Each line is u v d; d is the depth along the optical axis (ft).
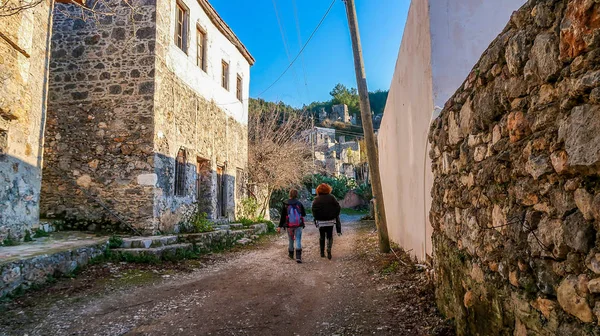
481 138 8.96
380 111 255.09
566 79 5.46
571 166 5.30
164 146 29.66
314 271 21.39
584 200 5.10
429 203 17.02
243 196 49.24
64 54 29.78
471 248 9.71
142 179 28.07
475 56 15.40
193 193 34.73
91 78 29.30
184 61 33.50
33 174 22.84
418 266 18.53
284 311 14.48
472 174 9.58
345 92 263.08
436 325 11.77
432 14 15.66
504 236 7.68
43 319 13.53
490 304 8.41
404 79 23.29
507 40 7.38
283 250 30.40
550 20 5.91
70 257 19.34
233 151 45.91
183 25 34.27
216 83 40.83
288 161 62.13
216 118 40.68
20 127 21.52
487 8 15.67
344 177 109.50
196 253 26.73
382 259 23.31
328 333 12.21
